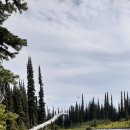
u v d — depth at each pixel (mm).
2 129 16406
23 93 88812
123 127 176500
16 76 15109
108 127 183250
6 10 14953
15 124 39562
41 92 91750
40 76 92625
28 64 91750
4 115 16516
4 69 14953
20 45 15336
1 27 15094
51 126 86875
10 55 15523
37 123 90875
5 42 15234
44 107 91812
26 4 15055
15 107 77312
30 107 90000
